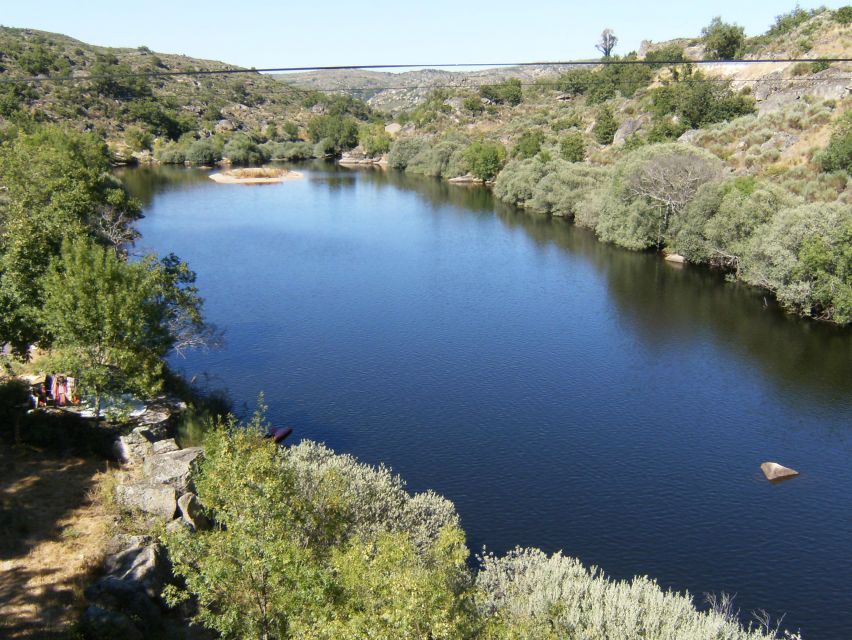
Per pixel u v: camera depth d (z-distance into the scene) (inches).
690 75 4877.0
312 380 1594.5
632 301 2199.8
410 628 472.1
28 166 1819.6
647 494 1154.0
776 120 3110.2
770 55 4394.7
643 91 5167.3
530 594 757.3
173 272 1262.3
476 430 1370.6
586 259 2751.0
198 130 6993.1
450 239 3144.7
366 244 3038.9
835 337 1872.5
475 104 6983.3
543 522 1075.3
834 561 984.9
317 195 4495.6
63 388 1061.1
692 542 1029.8
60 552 700.7
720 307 2127.2
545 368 1684.3
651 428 1386.6
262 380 1587.1
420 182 5216.5
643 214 2851.9
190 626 627.2
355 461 1076.5
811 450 1298.0
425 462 1248.2
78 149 2844.5
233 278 2449.6
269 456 592.1
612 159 3998.5
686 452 1293.1
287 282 2411.4
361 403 1482.5
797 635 823.7
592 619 708.7
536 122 5979.3
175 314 1283.2
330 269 2596.0
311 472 876.6
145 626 599.5
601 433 1364.4
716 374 1646.2
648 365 1699.1
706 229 2474.2
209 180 5123.0
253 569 512.7
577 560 860.0
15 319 1061.8
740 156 3021.7
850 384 1581.0
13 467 878.4
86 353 1026.1
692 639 686.5
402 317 2052.2
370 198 4399.6
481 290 2331.4
